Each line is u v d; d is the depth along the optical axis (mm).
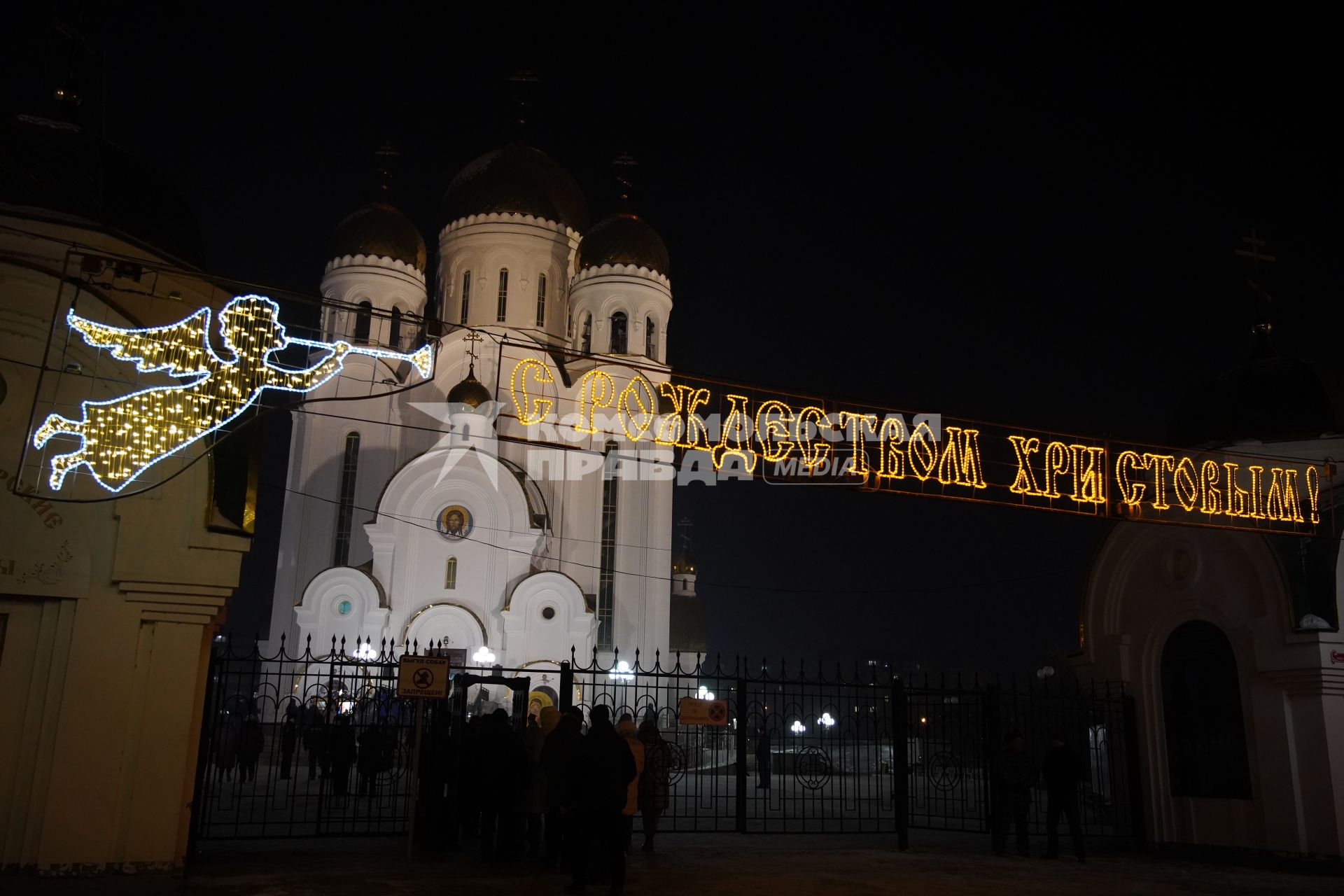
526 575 39500
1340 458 17297
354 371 45438
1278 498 16578
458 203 49531
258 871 12109
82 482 11938
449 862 13094
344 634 38281
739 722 17047
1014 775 15617
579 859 10938
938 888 12273
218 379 12562
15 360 11945
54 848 11102
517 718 14711
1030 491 15039
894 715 16250
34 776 11297
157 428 12172
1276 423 17938
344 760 18656
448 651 38438
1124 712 18016
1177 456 16734
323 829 16562
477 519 40062
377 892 10945
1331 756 15289
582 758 10969
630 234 48875
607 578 43844
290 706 20156
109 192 12836
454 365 45844
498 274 48031
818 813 21531
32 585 11555
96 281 12250
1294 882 13734
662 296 48688
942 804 24562
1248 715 16297
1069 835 18844
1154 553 18156
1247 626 16375
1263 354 19109
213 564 12180
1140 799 17516
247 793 21219
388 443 44719
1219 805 16531
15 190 12211
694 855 14305
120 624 11789
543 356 45188
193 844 12578
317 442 44312
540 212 48906
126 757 11570
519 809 13125
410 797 13562
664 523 44281
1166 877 13852
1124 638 18250
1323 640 15461
